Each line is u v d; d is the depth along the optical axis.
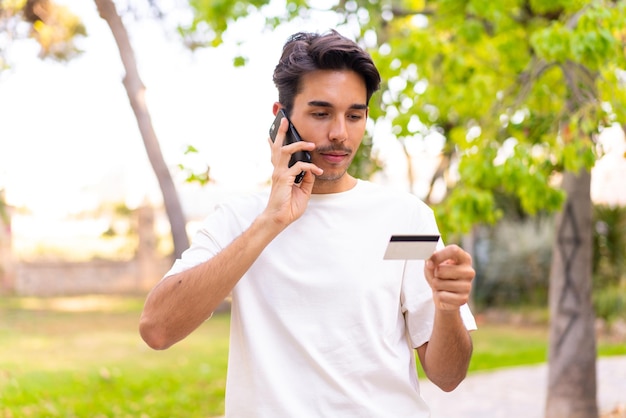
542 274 14.52
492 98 4.86
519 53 5.22
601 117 4.11
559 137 4.23
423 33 4.55
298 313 1.96
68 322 13.81
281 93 2.01
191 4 5.48
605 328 12.74
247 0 5.14
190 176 5.01
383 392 1.97
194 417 6.77
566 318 5.71
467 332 1.98
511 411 6.81
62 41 9.08
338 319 1.95
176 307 1.87
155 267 20.34
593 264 12.91
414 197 2.12
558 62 4.23
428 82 5.07
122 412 6.86
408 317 2.06
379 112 4.86
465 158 4.43
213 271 1.86
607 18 3.79
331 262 1.98
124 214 20.73
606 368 8.79
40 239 20.33
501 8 4.55
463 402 7.20
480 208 4.30
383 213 2.05
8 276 19.17
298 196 1.94
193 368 9.08
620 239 12.75
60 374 8.51
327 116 1.95
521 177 4.13
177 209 6.10
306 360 1.94
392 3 5.55
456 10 4.97
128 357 9.92
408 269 2.06
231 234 2.04
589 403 5.67
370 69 1.95
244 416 1.96
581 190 5.65
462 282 1.84
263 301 1.97
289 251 1.99
